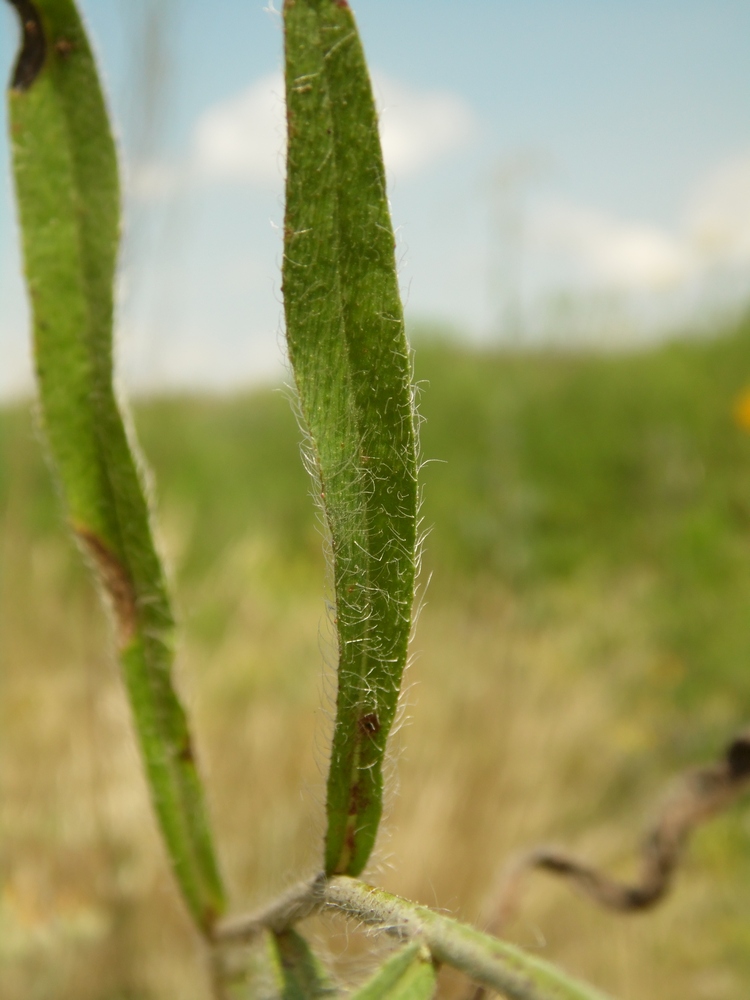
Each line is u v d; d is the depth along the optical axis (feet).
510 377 2.73
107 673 1.17
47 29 0.24
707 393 2.67
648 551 2.23
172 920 0.85
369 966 0.22
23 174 0.25
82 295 0.25
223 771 1.16
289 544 2.39
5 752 1.05
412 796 1.18
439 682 1.48
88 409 0.25
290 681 1.43
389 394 0.17
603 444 2.54
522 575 2.13
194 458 2.43
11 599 1.34
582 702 1.52
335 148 0.17
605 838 1.22
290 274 0.17
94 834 0.90
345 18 0.17
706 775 0.41
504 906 0.40
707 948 1.02
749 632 1.69
